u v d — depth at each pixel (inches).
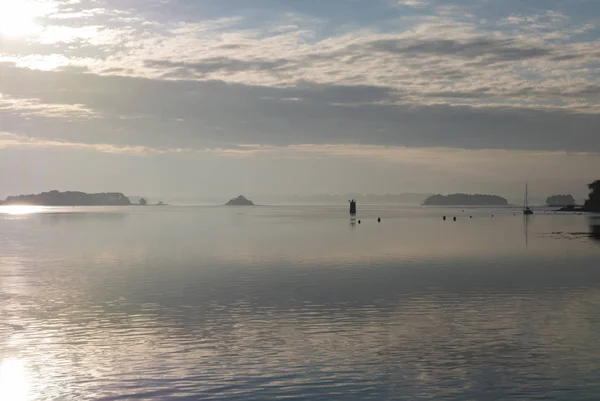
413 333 1143.0
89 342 1089.4
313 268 2156.7
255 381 884.0
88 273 2039.9
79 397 829.8
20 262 2426.2
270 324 1221.1
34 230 5073.8
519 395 828.0
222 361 974.4
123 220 7480.3
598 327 1180.5
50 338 1116.5
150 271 2086.6
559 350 1024.9
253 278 1886.1
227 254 2721.5
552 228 5162.4
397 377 898.7
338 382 878.4
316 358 986.7
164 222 6742.1
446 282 1780.3
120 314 1322.6
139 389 855.1
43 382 884.0
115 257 2613.2
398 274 1977.1
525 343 1070.4
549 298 1501.0
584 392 836.6
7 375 913.5
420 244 3299.7
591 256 2591.0
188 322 1241.4
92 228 5369.1
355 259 2476.6
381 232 4517.7
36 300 1501.0
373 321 1245.7
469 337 1111.0
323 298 1509.6
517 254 2699.3
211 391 846.5
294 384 871.1
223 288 1676.9
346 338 1109.1
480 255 2652.6
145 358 991.6
